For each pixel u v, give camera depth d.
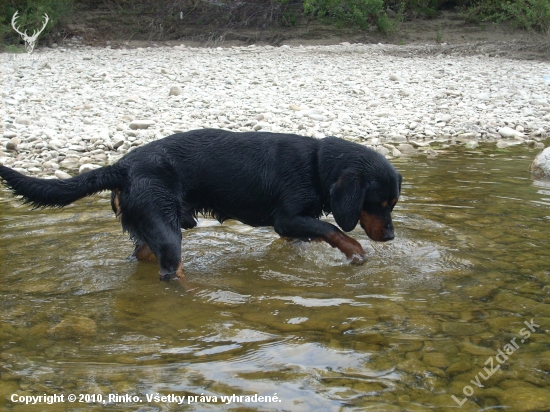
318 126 4.36
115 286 2.13
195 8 10.87
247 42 10.28
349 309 1.96
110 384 1.64
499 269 2.19
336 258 2.36
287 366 1.70
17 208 2.83
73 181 2.19
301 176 2.31
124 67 7.12
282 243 2.50
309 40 10.32
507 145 3.99
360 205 2.23
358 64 7.62
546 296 2.01
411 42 10.16
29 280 2.16
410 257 2.30
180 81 6.14
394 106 5.21
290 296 2.05
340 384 1.64
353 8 10.34
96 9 10.77
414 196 2.92
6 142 3.86
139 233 2.22
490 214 2.68
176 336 1.83
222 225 2.70
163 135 4.05
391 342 1.79
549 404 1.58
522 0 9.76
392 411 1.56
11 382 1.65
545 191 2.96
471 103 5.33
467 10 10.96
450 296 2.02
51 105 4.98
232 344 1.79
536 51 8.60
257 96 5.45
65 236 2.52
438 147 3.94
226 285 2.14
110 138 4.01
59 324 1.89
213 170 2.30
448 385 1.63
